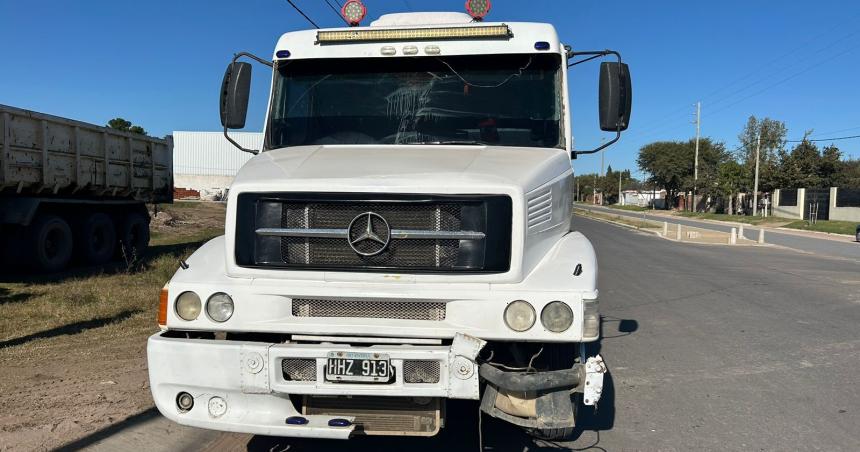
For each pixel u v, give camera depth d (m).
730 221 50.91
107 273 11.70
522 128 4.64
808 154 59.09
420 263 3.52
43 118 10.86
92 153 12.45
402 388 3.35
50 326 7.27
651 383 5.96
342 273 3.52
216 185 54.84
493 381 3.39
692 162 76.62
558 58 4.73
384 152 4.30
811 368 6.46
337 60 4.86
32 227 11.11
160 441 4.33
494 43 4.71
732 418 5.05
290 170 3.81
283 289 3.52
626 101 4.87
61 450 4.06
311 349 3.38
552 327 3.42
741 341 7.60
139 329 7.23
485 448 4.39
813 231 38.25
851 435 4.70
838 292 11.61
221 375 3.45
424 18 5.48
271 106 4.90
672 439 4.62
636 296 10.92
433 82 4.76
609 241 25.31
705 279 13.34
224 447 4.32
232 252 3.61
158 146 15.27
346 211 3.55
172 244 17.97
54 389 5.17
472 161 4.00
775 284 12.63
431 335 3.44
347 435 3.42
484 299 3.43
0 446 4.06
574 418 3.72
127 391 5.16
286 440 4.48
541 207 3.77
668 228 36.03
